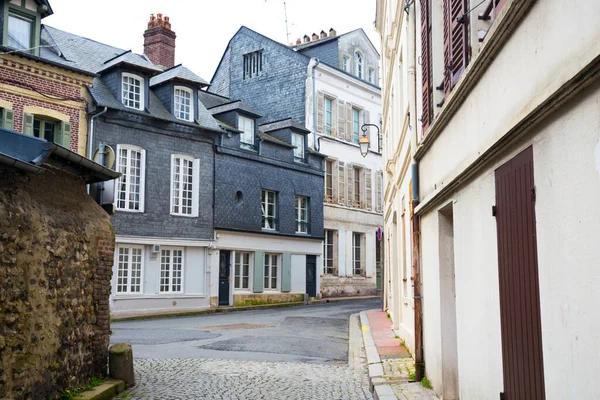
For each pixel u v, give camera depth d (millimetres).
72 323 6926
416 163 8836
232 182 26406
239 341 13391
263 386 8406
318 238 31500
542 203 3668
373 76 38594
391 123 18047
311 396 7824
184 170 24484
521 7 3896
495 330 4797
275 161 28922
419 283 8453
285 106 33781
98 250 7730
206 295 24703
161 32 29016
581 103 3088
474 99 5367
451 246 7125
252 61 35875
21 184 6227
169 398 7520
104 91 21828
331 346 12805
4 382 5352
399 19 13133
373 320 17766
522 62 4031
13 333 5547
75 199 7586
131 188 22516
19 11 18672
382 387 7680
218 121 26891
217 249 25406
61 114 19891
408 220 11422
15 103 18531
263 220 28438
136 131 22562
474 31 5500
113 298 21375
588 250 3006
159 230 23125
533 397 3842
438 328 7113
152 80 24766
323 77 33562
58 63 19594
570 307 3230
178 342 13227
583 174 3064
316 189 31734
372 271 36344
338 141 34094
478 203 5320
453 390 6836
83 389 7070
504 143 4355
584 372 3045
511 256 4316
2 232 5492
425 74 8156
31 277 5953
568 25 3234
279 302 28594
